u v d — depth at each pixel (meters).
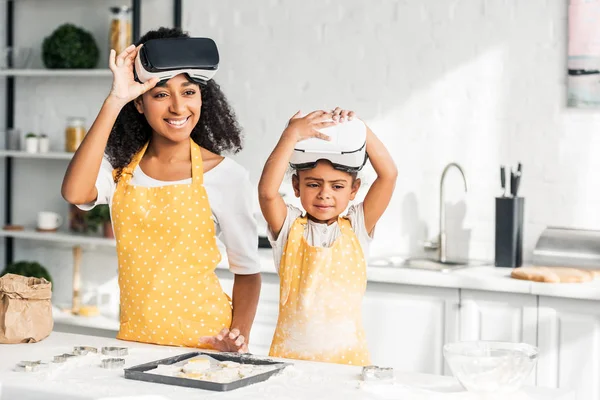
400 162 3.98
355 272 2.27
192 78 2.23
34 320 2.17
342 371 1.84
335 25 4.07
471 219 3.87
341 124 2.20
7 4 4.77
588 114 3.66
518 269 3.36
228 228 2.37
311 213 2.29
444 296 3.40
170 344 2.24
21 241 4.84
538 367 3.26
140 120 2.37
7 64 4.59
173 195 2.27
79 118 4.41
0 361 1.95
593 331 3.17
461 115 3.87
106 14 4.56
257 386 1.70
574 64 3.65
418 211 3.96
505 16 3.78
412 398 1.62
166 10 4.40
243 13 4.25
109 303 4.59
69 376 1.77
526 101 3.76
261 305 3.71
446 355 1.64
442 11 3.88
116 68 2.17
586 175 3.68
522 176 3.78
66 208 4.73
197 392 1.65
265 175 2.22
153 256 2.26
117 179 2.35
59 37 4.41
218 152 2.50
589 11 3.60
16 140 4.61
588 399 3.19
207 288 2.29
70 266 4.72
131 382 1.72
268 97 4.21
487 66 3.82
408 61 3.95
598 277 3.30
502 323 3.31
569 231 3.55
